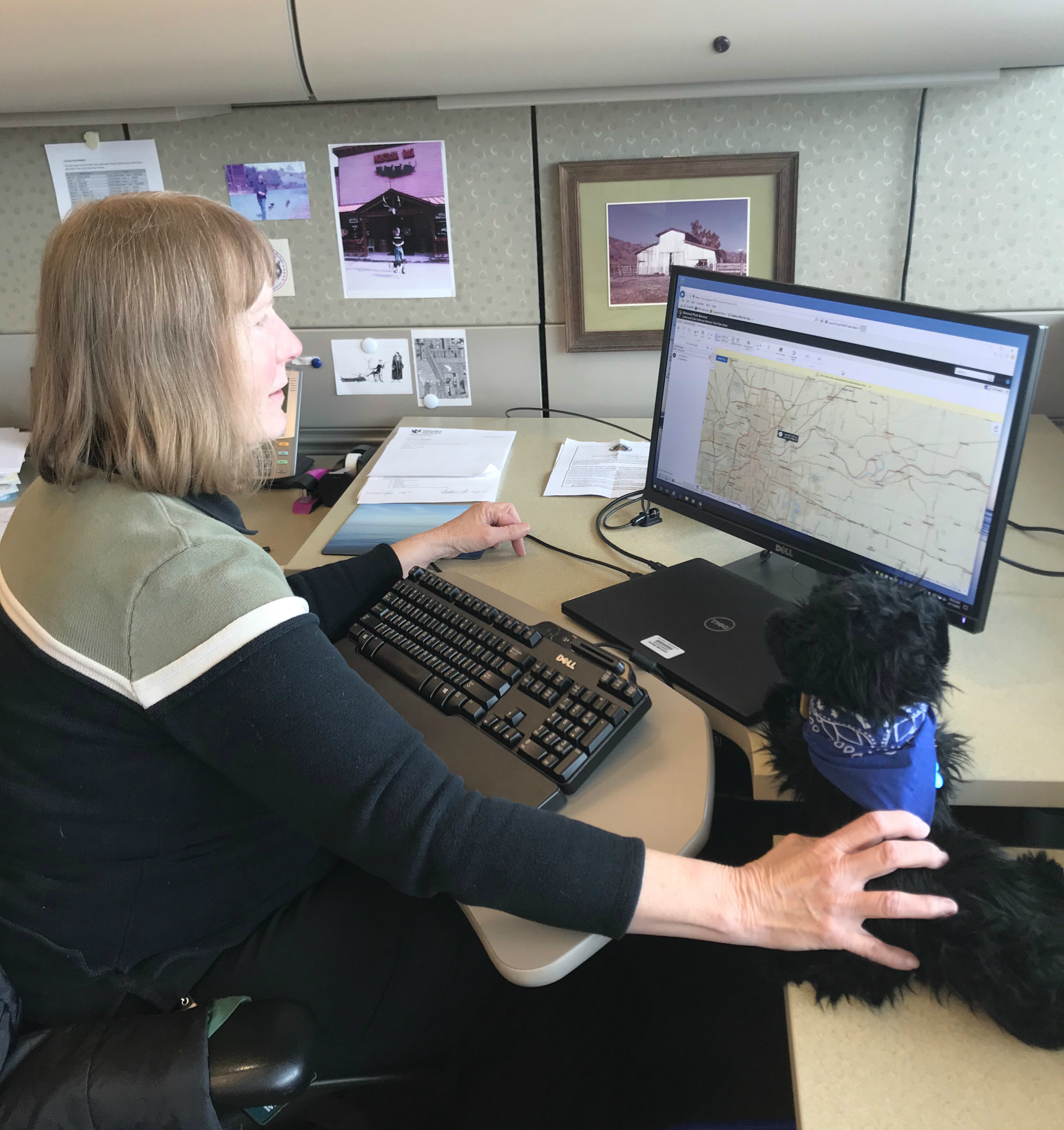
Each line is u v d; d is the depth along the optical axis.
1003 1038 0.56
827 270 1.41
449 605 0.93
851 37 1.09
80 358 0.66
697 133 1.35
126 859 0.70
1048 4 1.05
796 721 0.72
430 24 1.11
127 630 0.61
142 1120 0.60
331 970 0.79
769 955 0.61
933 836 0.65
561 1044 1.09
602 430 1.49
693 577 1.01
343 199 1.45
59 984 0.70
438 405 1.59
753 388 0.97
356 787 0.61
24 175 1.46
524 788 0.70
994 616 0.91
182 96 1.22
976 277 1.38
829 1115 0.52
